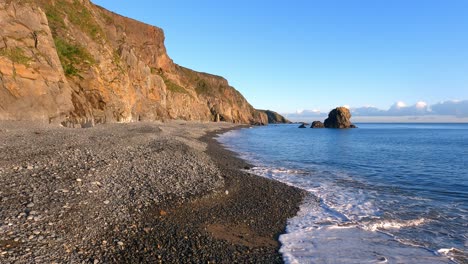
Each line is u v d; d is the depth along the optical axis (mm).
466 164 28797
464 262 8680
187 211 11711
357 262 8586
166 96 94125
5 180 11289
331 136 76438
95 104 45031
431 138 73125
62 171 13383
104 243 8133
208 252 8555
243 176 19688
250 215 12258
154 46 110000
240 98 181375
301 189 17344
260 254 8859
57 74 35875
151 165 17781
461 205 14469
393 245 9781
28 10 34000
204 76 162250
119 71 53625
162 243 8727
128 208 10844
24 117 31422
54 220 8672
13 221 8125
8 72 30312
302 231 10914
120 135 30234
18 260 6512
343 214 12938
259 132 88875
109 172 14602
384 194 16625
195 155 24891
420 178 21516
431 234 10766
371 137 74688
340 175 22406
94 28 53219
